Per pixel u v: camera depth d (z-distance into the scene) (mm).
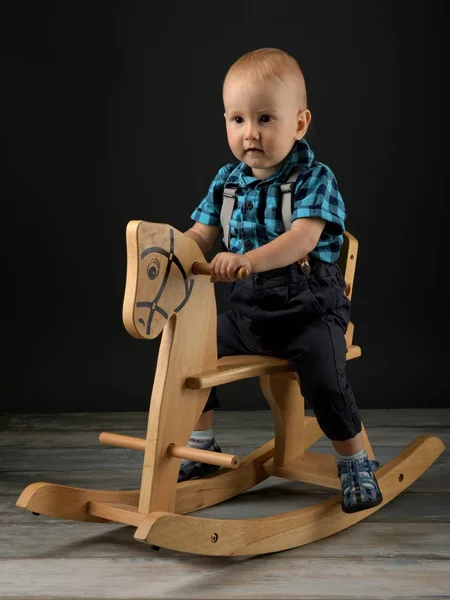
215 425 2391
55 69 2422
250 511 1683
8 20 2396
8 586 1344
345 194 2490
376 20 2432
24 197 2465
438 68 2447
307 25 2432
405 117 2465
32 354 2533
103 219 2490
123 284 2523
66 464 2021
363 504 1524
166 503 1453
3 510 1689
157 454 1424
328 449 2125
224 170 1720
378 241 2516
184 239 1403
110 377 2557
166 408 1428
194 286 1441
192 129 2465
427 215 2506
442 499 1741
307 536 1504
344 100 2455
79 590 1331
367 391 2572
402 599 1293
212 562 1437
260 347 1644
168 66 2438
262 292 1606
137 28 2420
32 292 2510
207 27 2428
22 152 2445
